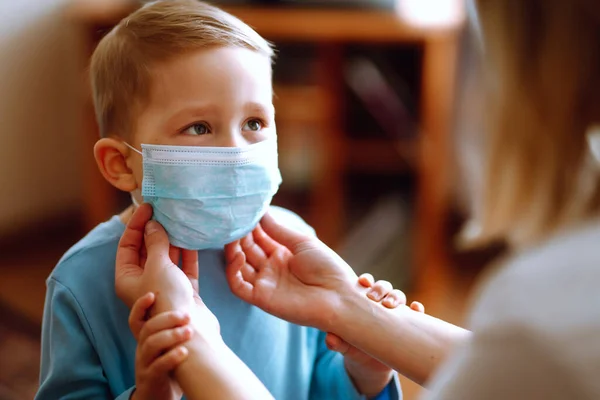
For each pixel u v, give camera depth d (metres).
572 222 0.55
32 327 2.04
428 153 2.10
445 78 2.02
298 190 2.53
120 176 0.86
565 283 0.47
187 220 0.80
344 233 2.43
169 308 0.72
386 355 0.79
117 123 0.85
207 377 0.65
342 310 0.83
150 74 0.79
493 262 2.40
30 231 2.59
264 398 0.64
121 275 0.79
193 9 0.85
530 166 0.56
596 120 0.53
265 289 0.86
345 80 2.18
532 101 0.54
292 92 2.16
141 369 0.70
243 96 0.79
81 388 0.81
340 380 0.94
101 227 0.91
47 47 2.47
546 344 0.45
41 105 2.51
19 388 1.76
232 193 0.80
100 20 2.12
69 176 2.66
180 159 0.78
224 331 0.88
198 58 0.78
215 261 0.89
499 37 0.55
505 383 0.46
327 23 2.02
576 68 0.52
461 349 0.53
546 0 0.52
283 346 0.92
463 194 2.45
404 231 2.38
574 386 0.43
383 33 2.00
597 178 0.54
